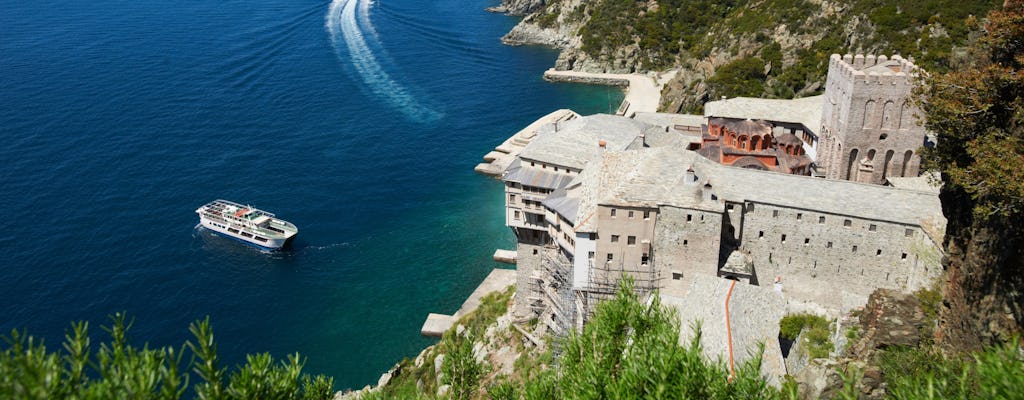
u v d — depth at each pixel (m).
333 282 133.75
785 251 87.75
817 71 186.62
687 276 87.75
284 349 116.75
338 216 158.00
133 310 124.00
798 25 199.62
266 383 32.84
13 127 194.00
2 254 137.50
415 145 197.12
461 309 122.38
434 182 175.38
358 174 178.12
